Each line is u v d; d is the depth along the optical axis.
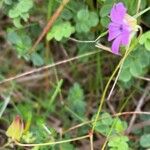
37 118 0.18
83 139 0.18
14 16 0.16
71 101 0.18
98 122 0.16
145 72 0.18
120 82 0.18
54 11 0.17
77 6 0.17
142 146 0.17
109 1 0.16
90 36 0.17
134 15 0.16
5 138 0.19
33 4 0.17
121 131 0.16
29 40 0.18
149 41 0.15
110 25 0.15
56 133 0.17
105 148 0.17
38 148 0.16
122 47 0.16
